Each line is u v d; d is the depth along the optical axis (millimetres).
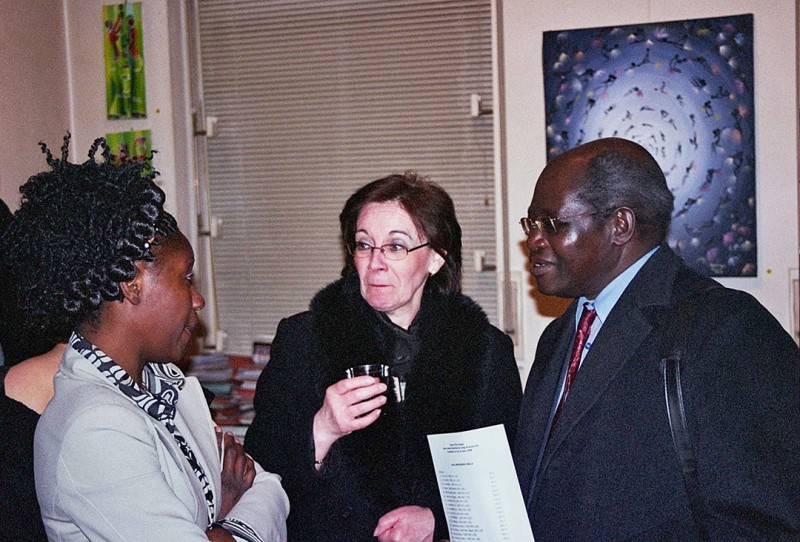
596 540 1479
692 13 3162
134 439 1260
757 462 1346
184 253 1371
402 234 1936
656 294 1555
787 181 3119
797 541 1304
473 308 2078
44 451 1260
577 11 3291
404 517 1851
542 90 3363
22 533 1452
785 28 3078
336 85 3811
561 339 1768
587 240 1576
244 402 3514
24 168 3502
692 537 1431
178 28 3836
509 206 3451
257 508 1544
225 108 3969
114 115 3803
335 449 1901
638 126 3240
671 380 1437
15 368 1598
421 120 3725
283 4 3828
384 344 2029
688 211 3217
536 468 1646
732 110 3141
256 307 4023
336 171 3854
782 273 3148
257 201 3975
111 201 1278
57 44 3762
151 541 1217
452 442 1676
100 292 1283
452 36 3641
